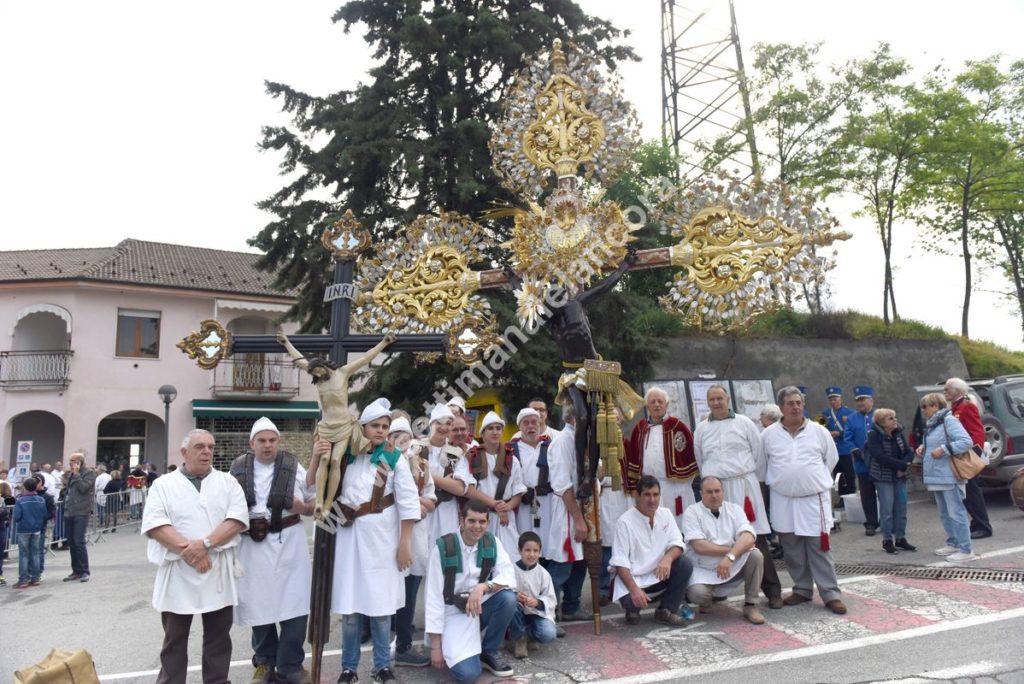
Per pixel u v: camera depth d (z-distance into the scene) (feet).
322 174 45.98
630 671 16.53
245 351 17.74
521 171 22.31
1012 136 61.16
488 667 17.16
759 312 19.34
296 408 79.10
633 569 20.18
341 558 16.90
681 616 20.36
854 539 30.07
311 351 17.94
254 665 17.75
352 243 18.30
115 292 74.79
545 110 21.81
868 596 21.36
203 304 78.38
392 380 40.32
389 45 46.52
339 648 20.31
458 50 44.70
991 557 24.48
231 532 15.81
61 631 23.34
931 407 25.64
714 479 20.80
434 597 17.10
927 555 25.95
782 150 60.08
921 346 53.31
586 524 19.63
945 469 25.16
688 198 19.97
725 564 19.84
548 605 18.56
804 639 18.01
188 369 77.00
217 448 77.30
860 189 60.44
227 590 15.78
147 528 15.23
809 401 50.01
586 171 22.04
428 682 17.06
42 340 77.61
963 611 19.10
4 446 72.28
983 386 38.14
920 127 56.54
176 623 15.31
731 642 18.15
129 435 76.84
